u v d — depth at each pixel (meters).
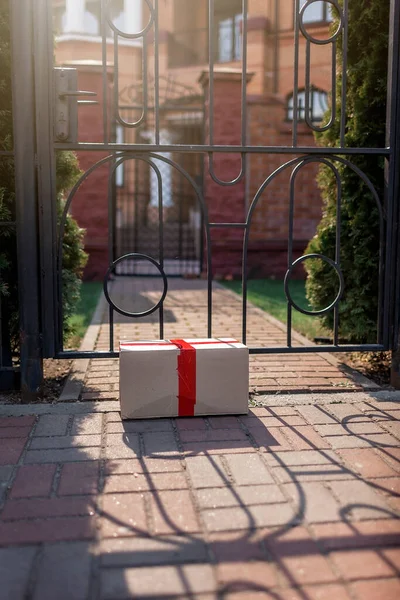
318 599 1.62
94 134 9.89
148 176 14.22
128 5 14.37
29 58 3.07
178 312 6.43
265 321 5.88
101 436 2.77
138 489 2.25
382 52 3.89
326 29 12.06
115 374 3.87
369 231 4.02
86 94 3.14
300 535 1.93
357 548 1.86
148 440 2.73
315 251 4.30
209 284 3.47
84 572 1.73
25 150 3.12
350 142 4.05
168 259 12.46
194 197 13.97
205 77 10.09
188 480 2.33
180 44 16.92
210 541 1.89
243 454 2.58
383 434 2.82
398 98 3.37
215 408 3.04
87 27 13.92
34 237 3.17
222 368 3.03
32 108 3.11
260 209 10.37
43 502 2.14
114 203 10.07
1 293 3.37
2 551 1.83
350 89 4.07
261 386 3.57
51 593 1.63
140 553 1.82
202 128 10.20
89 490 2.24
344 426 2.92
